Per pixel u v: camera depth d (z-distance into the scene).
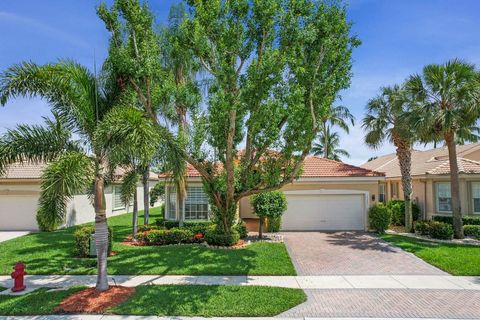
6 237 18.38
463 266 11.41
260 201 16.61
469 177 19.69
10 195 21.38
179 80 15.97
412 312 7.69
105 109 9.66
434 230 16.80
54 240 16.73
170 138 10.70
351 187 19.66
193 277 10.43
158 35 14.96
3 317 7.48
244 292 8.85
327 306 8.07
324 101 12.43
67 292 8.85
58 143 8.91
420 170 22.70
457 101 16.06
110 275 10.67
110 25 11.29
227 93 12.17
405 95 17.45
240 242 15.33
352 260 12.60
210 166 14.98
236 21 12.40
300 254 13.55
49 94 8.57
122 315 7.53
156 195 32.06
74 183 7.64
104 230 9.09
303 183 19.78
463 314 7.57
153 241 15.57
